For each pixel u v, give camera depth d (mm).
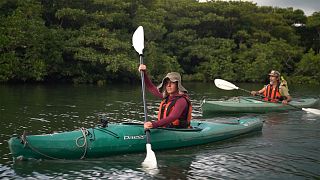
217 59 27719
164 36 28141
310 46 36156
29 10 19750
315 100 12055
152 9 27688
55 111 9648
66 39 21609
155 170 4984
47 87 17516
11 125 7645
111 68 20281
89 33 21594
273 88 10867
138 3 26750
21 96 12977
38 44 19078
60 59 20188
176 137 5969
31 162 5070
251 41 30609
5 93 13891
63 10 21188
